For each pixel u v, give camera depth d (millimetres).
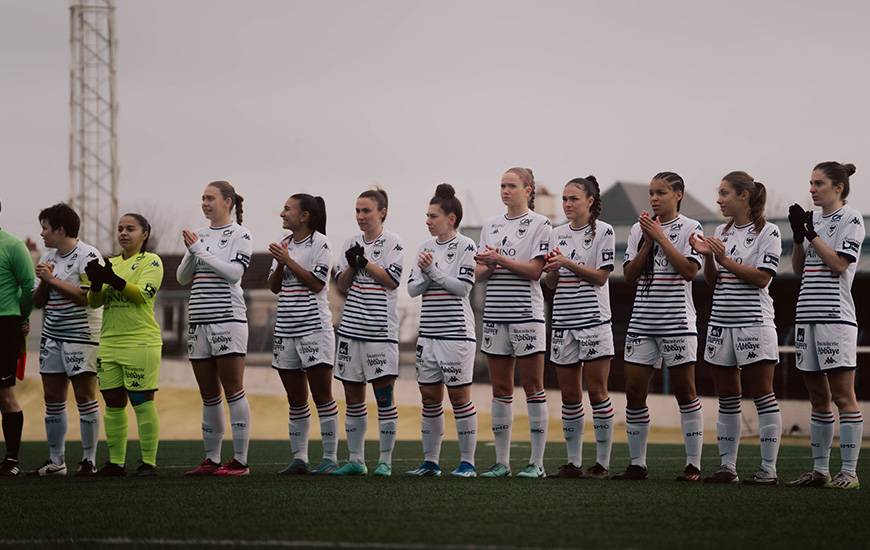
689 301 40281
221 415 43344
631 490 35688
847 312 38156
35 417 114125
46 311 43594
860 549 25234
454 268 41844
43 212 43438
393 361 42438
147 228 43781
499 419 42062
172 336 172375
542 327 41781
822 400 38562
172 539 26609
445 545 25281
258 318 175625
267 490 35688
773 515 29984
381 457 42719
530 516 29672
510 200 41938
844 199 38688
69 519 29922
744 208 39250
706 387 114812
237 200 43469
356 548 25031
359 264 41844
